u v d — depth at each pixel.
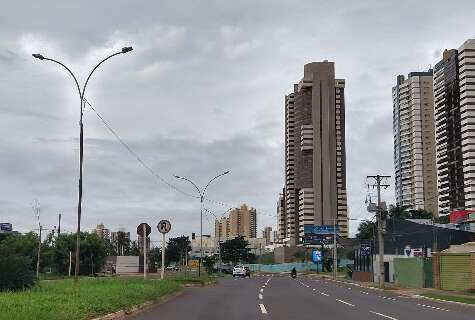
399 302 29.20
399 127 108.06
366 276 69.44
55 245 89.06
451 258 44.44
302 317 18.78
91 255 87.75
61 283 29.48
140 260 107.88
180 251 138.62
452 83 94.31
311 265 124.44
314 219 114.81
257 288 41.97
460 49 92.00
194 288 40.66
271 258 158.00
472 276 42.38
